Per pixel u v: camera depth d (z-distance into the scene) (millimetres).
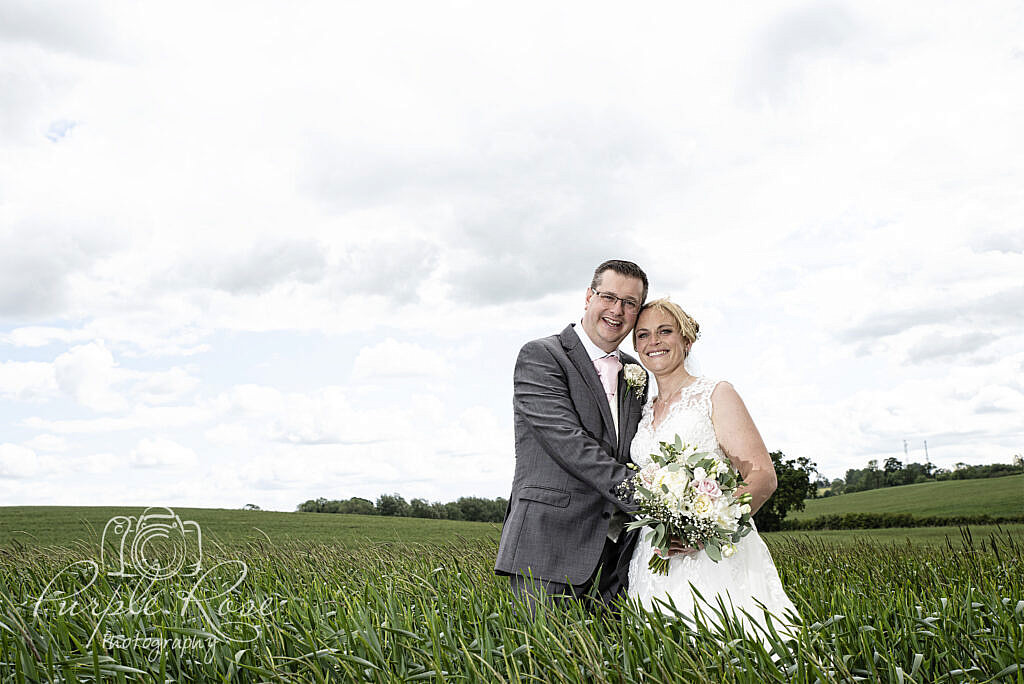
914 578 7562
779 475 32500
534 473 5254
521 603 4465
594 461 4867
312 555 9164
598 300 5137
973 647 4090
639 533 5090
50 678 3662
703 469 4258
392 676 3570
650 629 3826
